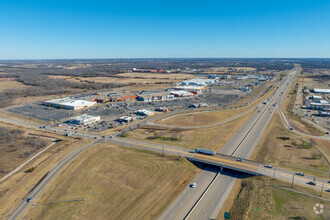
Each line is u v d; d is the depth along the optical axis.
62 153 116.88
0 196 84.06
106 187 88.50
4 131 149.50
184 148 122.00
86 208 77.06
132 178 94.38
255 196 80.81
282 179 90.00
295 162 104.88
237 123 165.50
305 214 71.06
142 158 111.31
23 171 102.06
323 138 135.25
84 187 88.69
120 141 133.50
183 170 100.38
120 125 164.00
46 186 89.81
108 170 100.81
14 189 88.44
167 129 154.00
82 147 125.25
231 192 85.88
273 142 129.00
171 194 84.44
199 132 147.00
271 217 70.62
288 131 147.75
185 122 169.50
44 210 76.75
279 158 109.19
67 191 86.31
